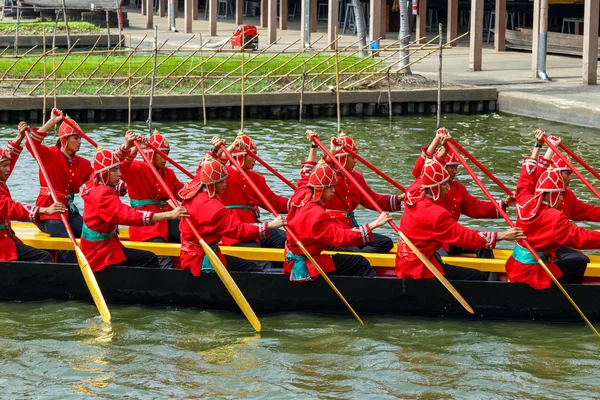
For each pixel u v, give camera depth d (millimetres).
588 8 33156
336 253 14180
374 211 19703
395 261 14281
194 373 12156
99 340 13156
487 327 13758
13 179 21688
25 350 12773
